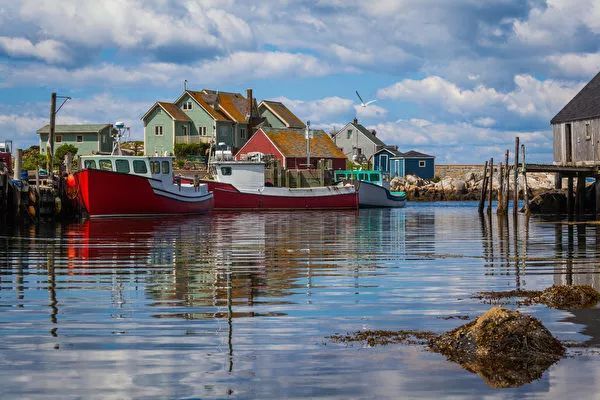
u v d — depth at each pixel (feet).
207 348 34.65
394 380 29.84
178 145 276.21
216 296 48.83
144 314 42.52
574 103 168.45
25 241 92.43
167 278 57.98
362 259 71.61
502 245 86.99
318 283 54.70
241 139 296.71
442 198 298.97
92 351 34.22
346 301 46.60
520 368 31.01
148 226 122.62
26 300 47.39
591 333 36.50
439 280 56.13
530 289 51.44
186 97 286.87
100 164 147.23
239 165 187.62
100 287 53.06
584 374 30.19
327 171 222.48
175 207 154.20
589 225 124.16
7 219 123.13
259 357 33.09
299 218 153.58
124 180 143.02
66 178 141.79
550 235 102.27
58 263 68.39
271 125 309.83
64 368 31.73
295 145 260.42
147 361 32.65
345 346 34.76
